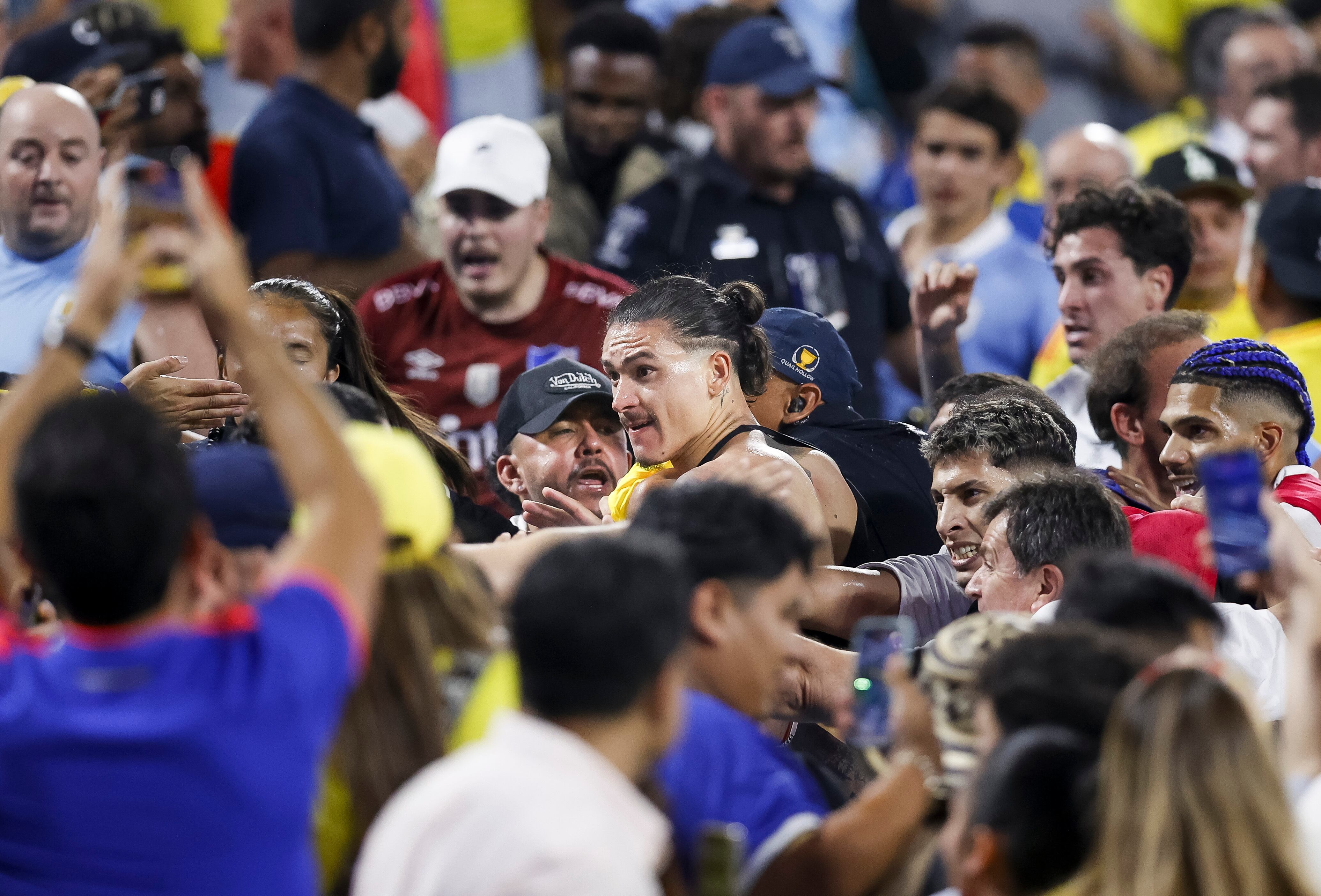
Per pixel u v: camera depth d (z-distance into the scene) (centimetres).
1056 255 1803
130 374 1331
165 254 714
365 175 2158
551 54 2748
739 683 845
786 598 852
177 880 640
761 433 1291
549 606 698
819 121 2866
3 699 667
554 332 1956
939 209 2381
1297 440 1323
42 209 1823
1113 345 1509
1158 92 3095
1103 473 1479
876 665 853
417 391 1934
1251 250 2011
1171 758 680
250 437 1078
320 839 788
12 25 2491
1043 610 1030
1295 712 814
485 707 818
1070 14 3083
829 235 2261
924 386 1762
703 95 2388
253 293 1430
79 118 1845
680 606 714
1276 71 2991
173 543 681
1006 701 761
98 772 644
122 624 677
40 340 1802
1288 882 671
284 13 2459
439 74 2639
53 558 668
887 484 1429
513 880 648
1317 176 2527
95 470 667
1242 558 827
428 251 2291
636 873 671
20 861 649
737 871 714
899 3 2969
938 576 1243
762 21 2336
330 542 691
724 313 1307
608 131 2370
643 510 868
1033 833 699
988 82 2853
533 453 1480
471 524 1438
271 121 2125
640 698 703
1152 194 1775
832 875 785
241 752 647
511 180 1902
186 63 2188
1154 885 664
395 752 786
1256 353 1318
